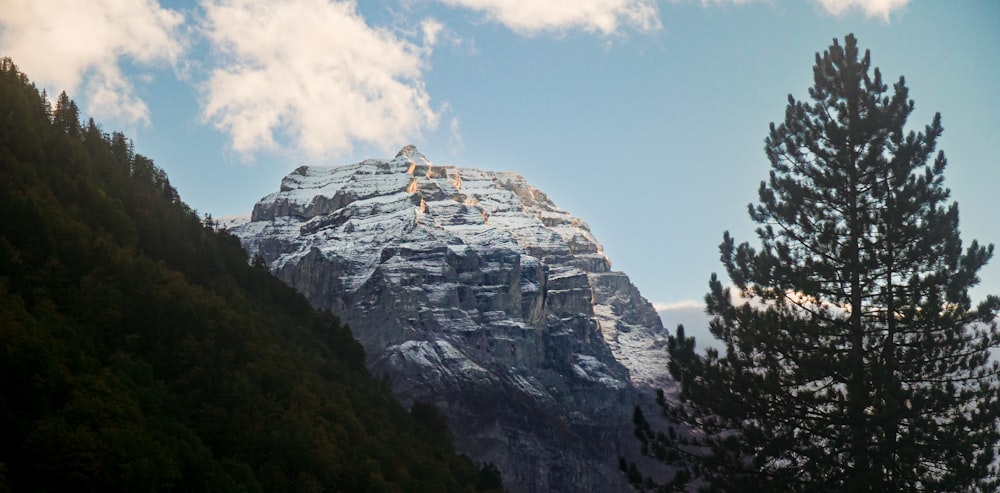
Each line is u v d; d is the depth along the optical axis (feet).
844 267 464.24
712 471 446.19
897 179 469.57
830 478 430.61
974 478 403.13
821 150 488.85
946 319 442.09
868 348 453.17
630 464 460.14
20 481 474.90
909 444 412.98
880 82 496.23
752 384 446.60
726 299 478.59
